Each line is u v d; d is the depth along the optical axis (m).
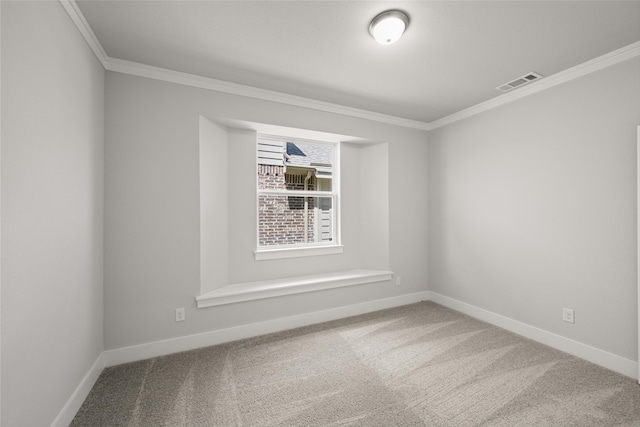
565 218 2.32
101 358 2.06
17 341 1.10
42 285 1.27
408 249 3.60
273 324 2.77
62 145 1.45
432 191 3.69
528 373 2.01
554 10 1.59
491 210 2.94
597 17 1.64
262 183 3.14
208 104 2.47
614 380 1.91
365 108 3.17
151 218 2.26
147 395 1.78
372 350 2.38
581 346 2.21
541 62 2.17
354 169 3.57
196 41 1.90
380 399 1.74
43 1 1.27
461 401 1.72
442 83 2.54
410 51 2.03
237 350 2.39
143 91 2.23
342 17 1.66
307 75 2.40
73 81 1.58
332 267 3.40
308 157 3.40
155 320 2.28
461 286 3.29
